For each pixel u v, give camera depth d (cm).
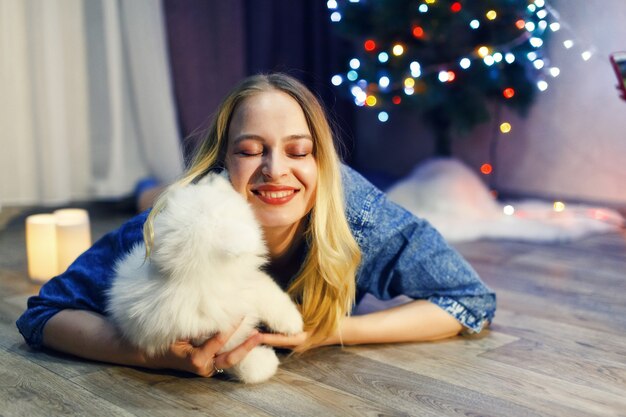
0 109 287
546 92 349
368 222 144
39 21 285
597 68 331
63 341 137
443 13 292
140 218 140
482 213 307
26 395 122
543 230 275
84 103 307
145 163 323
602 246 256
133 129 320
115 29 304
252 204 126
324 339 142
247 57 355
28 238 202
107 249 141
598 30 328
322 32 372
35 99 291
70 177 309
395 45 305
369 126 418
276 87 130
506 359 144
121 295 119
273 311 124
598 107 334
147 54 311
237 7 336
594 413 119
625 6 318
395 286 156
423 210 307
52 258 202
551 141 351
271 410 117
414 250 150
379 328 146
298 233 138
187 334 114
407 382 131
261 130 124
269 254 137
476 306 154
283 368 136
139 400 120
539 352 148
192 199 114
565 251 248
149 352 121
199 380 128
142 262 121
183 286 112
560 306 183
